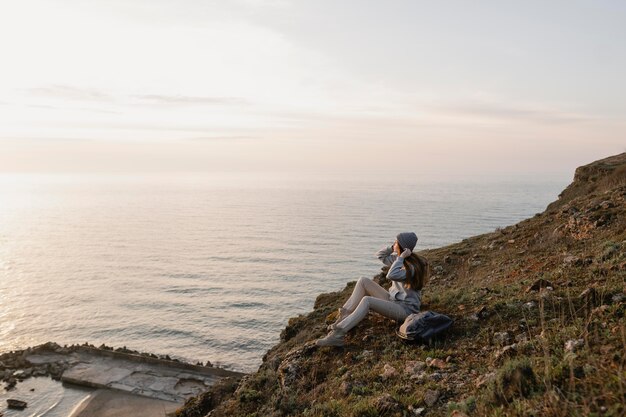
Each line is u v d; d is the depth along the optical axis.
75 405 40.00
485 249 17.80
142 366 47.75
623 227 11.91
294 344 11.80
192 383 42.91
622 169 22.31
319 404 6.18
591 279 7.85
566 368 4.61
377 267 162.00
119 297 126.75
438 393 5.36
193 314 108.94
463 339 6.97
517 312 7.23
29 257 199.12
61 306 117.88
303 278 145.38
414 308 7.81
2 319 105.94
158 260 187.38
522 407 4.16
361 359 7.38
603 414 3.66
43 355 53.16
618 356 4.56
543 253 13.22
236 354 82.25
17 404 39.94
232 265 171.62
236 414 7.58
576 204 18.14
